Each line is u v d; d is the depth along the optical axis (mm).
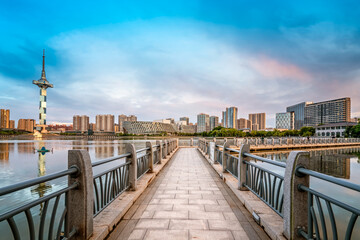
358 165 25391
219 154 8328
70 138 174125
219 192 5164
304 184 2420
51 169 31875
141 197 4711
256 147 29125
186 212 3814
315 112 175875
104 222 2996
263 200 3662
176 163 10391
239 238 2875
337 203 1768
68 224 2234
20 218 10805
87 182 2439
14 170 31047
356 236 5844
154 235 2939
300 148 35969
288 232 2459
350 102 148750
